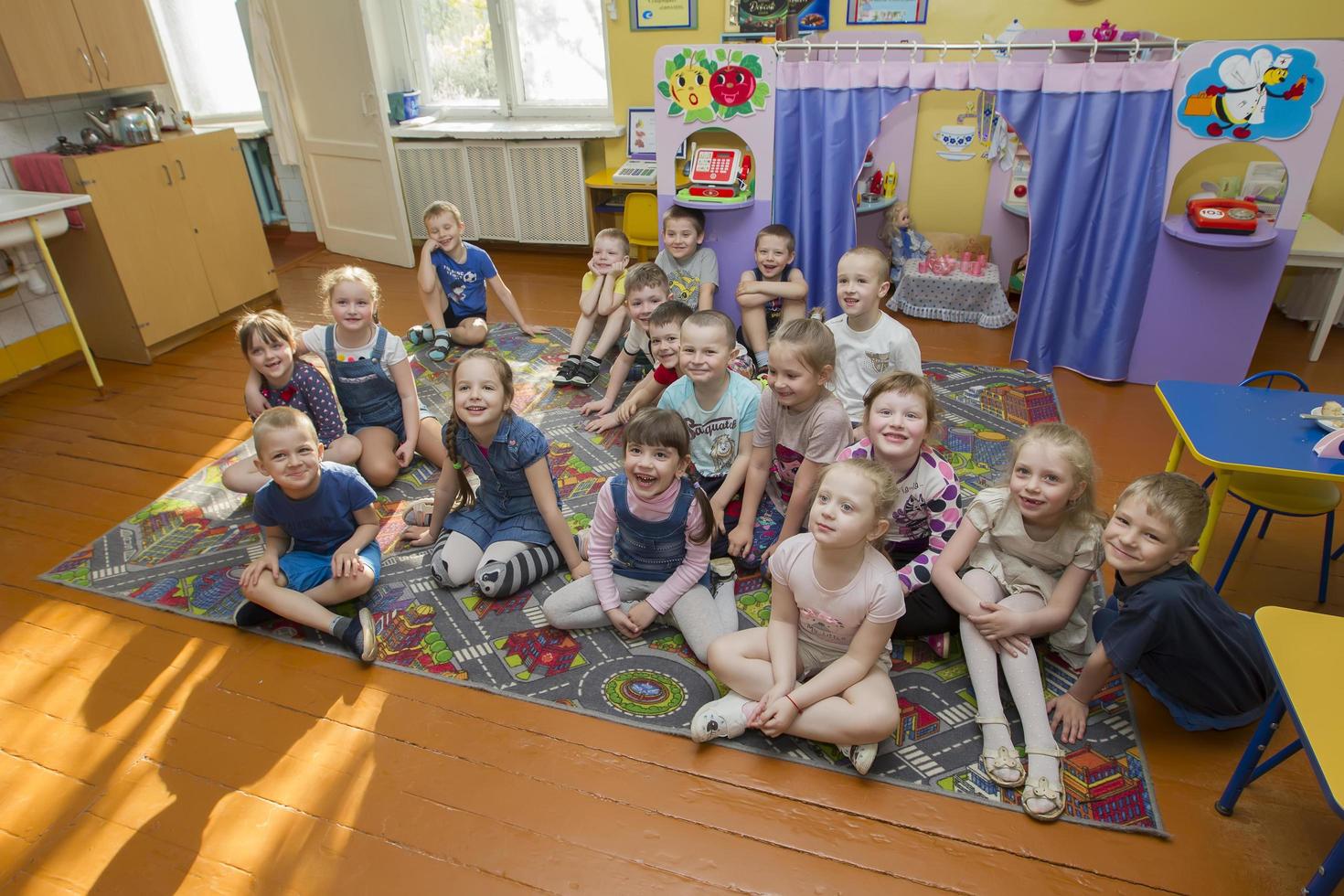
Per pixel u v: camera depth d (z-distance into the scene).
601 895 1.49
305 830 1.63
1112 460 2.79
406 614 2.19
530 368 3.65
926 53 3.84
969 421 3.05
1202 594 1.64
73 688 2.00
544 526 2.29
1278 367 3.36
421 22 5.08
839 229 3.46
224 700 1.95
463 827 1.62
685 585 2.03
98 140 3.69
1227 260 3.01
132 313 3.73
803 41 3.55
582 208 4.87
